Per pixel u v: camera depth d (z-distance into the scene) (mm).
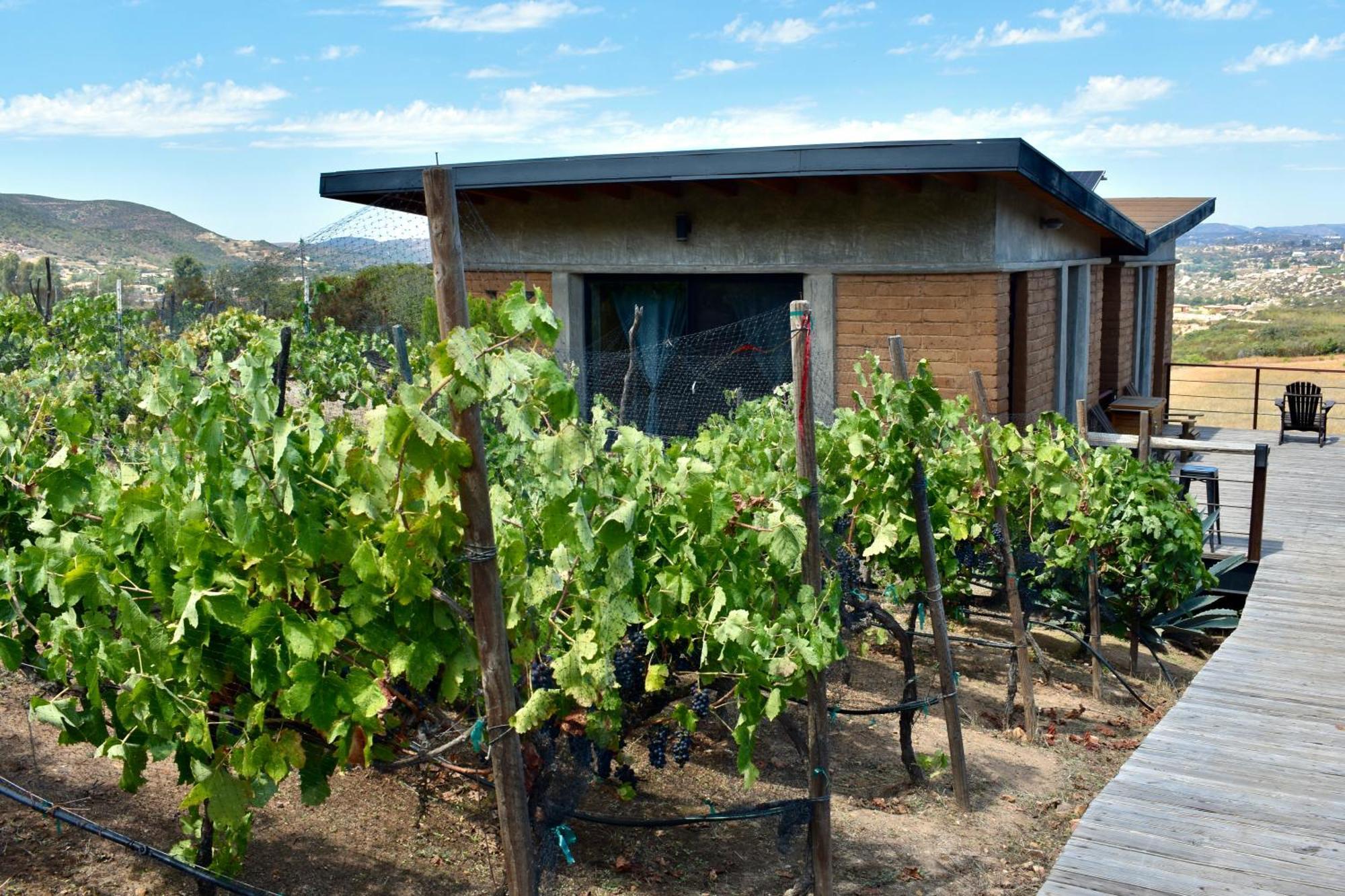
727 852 4727
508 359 2590
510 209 10266
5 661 3572
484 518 2660
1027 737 6344
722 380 9234
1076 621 7793
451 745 3410
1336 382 35719
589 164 8523
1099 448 7730
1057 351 10586
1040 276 9844
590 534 2883
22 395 6102
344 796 4734
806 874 4273
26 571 3455
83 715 3506
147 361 8750
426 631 3125
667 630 3967
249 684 3518
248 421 3332
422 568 2850
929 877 4629
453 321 2539
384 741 3613
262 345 3324
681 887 4387
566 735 3730
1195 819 4594
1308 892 4016
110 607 3686
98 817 4250
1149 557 7406
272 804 4582
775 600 4551
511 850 2836
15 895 3693
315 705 3043
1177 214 14898
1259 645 6855
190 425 3303
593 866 4473
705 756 5633
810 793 4203
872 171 7637
